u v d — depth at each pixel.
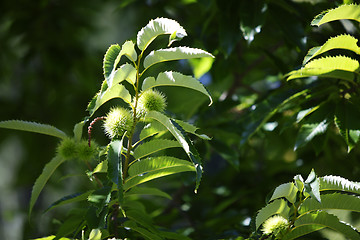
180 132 2.41
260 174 3.50
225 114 3.31
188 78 2.40
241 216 3.08
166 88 3.23
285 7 2.92
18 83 5.14
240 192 3.27
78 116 4.84
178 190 3.35
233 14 2.96
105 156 2.60
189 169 2.52
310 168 3.27
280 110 2.88
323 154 3.21
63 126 4.79
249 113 2.98
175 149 2.76
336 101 2.71
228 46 2.96
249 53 3.39
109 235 2.56
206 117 3.15
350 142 2.64
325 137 2.80
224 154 3.06
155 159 2.49
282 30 2.90
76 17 4.59
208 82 4.01
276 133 3.22
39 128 2.56
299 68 2.69
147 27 2.38
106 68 2.35
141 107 2.44
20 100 4.88
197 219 3.27
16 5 4.30
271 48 3.21
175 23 2.37
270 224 2.51
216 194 3.51
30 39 4.45
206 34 3.19
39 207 4.79
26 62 4.51
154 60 2.40
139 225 2.66
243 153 3.61
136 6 3.66
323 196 2.48
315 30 2.93
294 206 2.49
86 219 2.51
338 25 2.86
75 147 2.56
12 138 4.79
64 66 4.57
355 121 2.66
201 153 3.06
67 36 4.58
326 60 2.56
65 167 3.92
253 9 2.91
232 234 2.75
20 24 4.32
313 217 2.50
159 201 3.70
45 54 4.57
